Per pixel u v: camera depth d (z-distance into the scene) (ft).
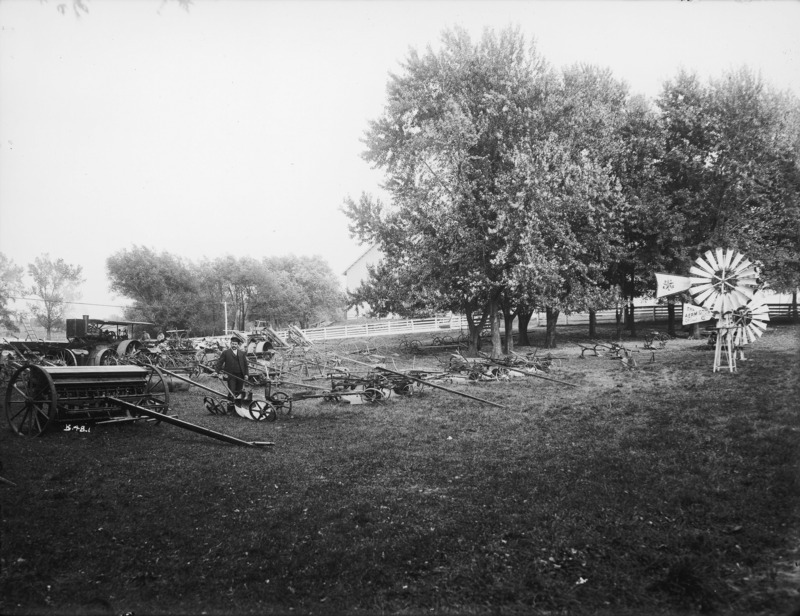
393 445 32.27
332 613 13.42
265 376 61.87
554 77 92.38
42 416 33.76
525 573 15.14
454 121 84.84
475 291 89.25
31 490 22.02
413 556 16.33
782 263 96.27
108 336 68.18
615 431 32.76
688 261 100.17
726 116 91.04
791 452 23.88
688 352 84.17
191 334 137.90
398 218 95.20
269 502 21.17
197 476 24.67
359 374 73.46
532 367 72.38
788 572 14.51
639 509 19.30
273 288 150.30
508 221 84.74
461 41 90.27
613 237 97.14
